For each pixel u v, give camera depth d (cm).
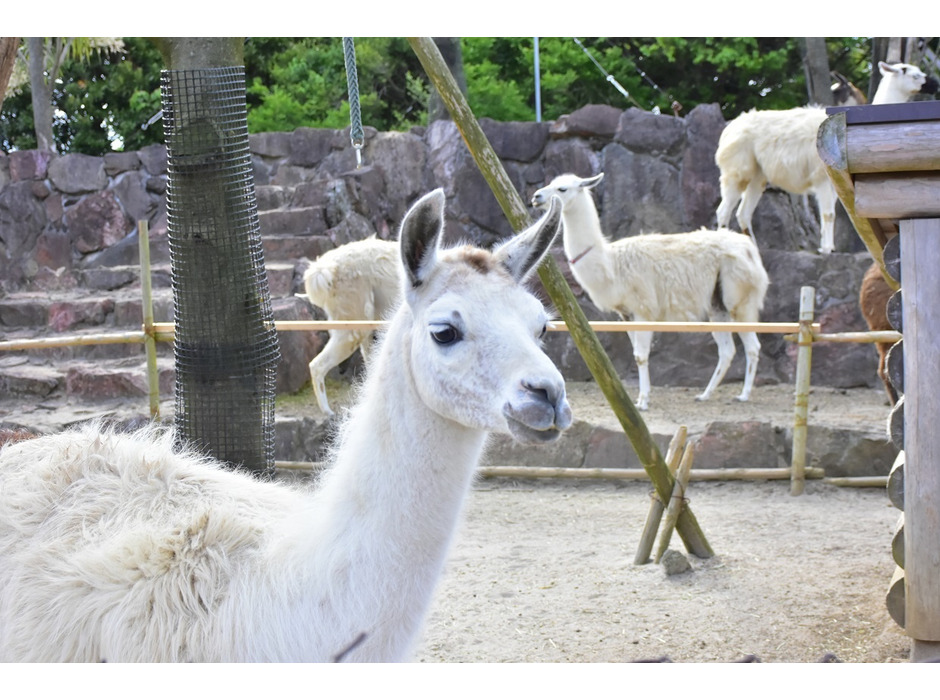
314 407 942
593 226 975
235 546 288
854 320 1045
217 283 526
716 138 1218
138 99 2080
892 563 561
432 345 272
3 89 445
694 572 554
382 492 271
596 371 527
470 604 514
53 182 1334
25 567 294
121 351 1048
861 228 397
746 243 983
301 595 267
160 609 272
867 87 2128
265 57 2181
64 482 320
